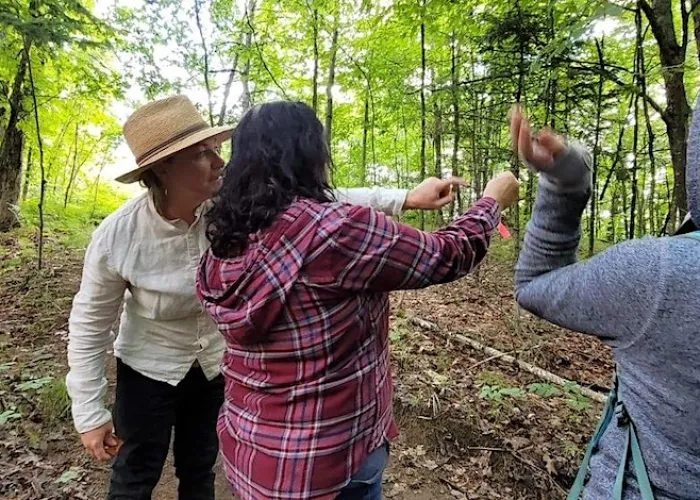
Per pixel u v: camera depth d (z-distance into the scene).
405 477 2.85
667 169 9.72
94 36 7.73
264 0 9.12
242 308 1.17
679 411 0.77
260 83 9.71
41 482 2.70
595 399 3.60
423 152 8.66
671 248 0.78
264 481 1.18
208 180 1.68
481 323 5.29
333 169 1.32
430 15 5.70
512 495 2.71
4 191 9.72
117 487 1.92
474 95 7.40
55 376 3.81
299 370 1.16
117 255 1.71
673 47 4.39
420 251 1.13
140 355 1.88
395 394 3.51
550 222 0.99
